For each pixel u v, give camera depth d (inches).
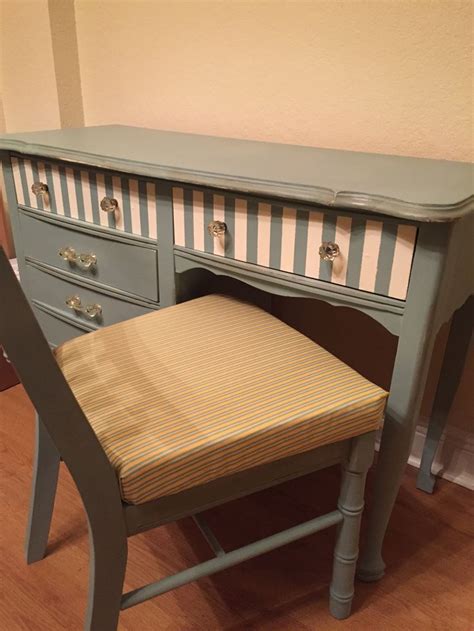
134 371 34.5
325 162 42.1
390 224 31.8
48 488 42.6
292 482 54.4
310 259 36.1
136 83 63.3
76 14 64.8
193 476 29.3
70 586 43.2
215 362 35.7
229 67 55.2
